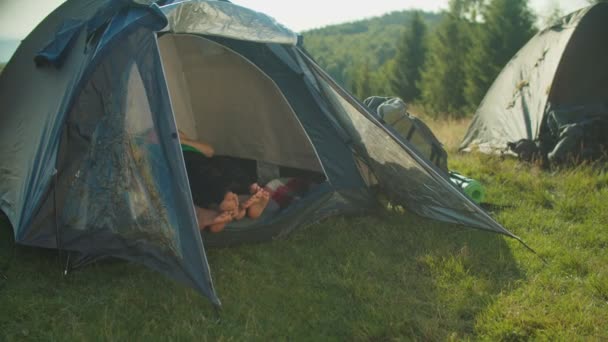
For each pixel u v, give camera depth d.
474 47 27.12
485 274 3.54
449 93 30.14
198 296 3.07
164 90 3.11
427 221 4.43
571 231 4.32
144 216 3.10
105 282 3.23
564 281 3.45
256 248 3.84
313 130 4.50
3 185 4.05
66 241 3.26
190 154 4.79
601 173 5.62
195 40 4.94
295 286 3.30
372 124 3.97
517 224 4.49
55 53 3.84
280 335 2.78
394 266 3.61
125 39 3.19
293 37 3.87
